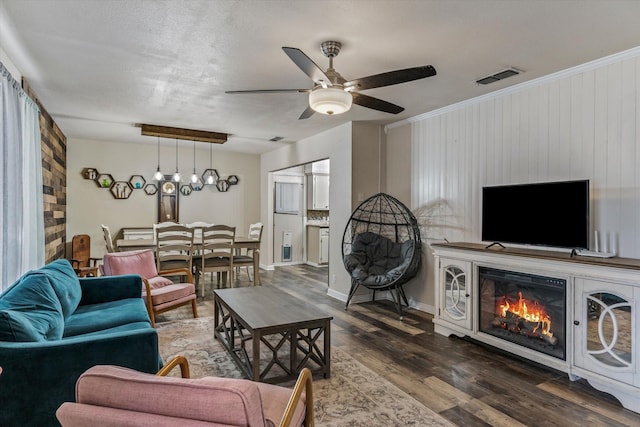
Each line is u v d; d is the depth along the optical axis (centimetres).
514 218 323
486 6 213
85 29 242
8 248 260
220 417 91
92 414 96
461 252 347
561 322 271
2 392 168
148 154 689
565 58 288
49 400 174
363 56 283
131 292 338
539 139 335
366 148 506
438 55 281
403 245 474
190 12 221
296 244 818
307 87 357
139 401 96
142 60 293
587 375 251
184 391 95
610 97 287
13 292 218
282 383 263
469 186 402
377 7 214
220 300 331
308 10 218
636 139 273
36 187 335
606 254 274
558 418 221
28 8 216
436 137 444
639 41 259
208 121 495
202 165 740
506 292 319
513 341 304
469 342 348
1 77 248
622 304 234
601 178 292
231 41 259
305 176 830
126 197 669
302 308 295
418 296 468
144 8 216
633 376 227
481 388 257
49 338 207
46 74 322
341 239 512
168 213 706
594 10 217
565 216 286
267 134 582
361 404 236
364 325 400
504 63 297
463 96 386
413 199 479
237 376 274
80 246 601
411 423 215
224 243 536
